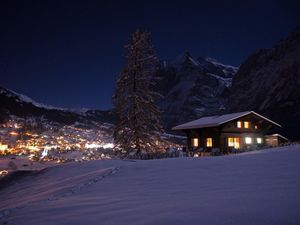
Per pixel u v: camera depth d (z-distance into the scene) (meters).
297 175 11.09
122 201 9.49
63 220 7.70
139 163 20.56
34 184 22.33
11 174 29.27
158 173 15.66
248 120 47.34
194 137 51.00
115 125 41.34
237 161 16.98
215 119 47.94
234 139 46.16
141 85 41.53
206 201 8.12
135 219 7.00
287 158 16.34
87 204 9.59
